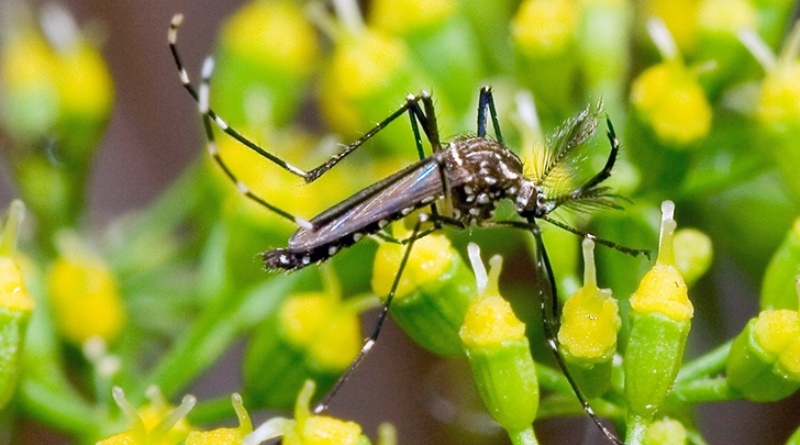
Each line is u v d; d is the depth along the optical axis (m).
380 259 0.07
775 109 0.07
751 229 0.08
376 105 0.07
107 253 0.08
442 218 0.07
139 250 0.08
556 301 0.07
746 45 0.07
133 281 0.08
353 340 0.07
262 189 0.07
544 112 0.07
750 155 0.07
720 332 0.08
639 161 0.07
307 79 0.08
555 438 0.08
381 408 0.08
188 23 0.09
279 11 0.08
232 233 0.07
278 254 0.07
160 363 0.07
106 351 0.07
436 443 0.08
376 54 0.07
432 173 0.07
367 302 0.07
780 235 0.08
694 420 0.07
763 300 0.07
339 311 0.07
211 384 0.08
